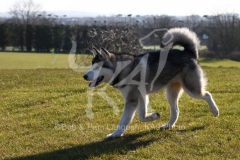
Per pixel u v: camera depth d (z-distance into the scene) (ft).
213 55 123.95
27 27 147.33
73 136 18.93
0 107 26.50
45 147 17.20
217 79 41.55
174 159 14.83
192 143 16.72
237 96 28.86
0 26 146.72
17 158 15.80
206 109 23.97
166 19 82.84
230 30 133.18
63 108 25.39
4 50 148.77
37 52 144.46
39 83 40.47
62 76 46.21
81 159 15.34
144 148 16.37
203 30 131.34
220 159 14.57
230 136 17.53
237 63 107.24
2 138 18.86
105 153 15.85
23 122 22.00
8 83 40.27
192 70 19.79
